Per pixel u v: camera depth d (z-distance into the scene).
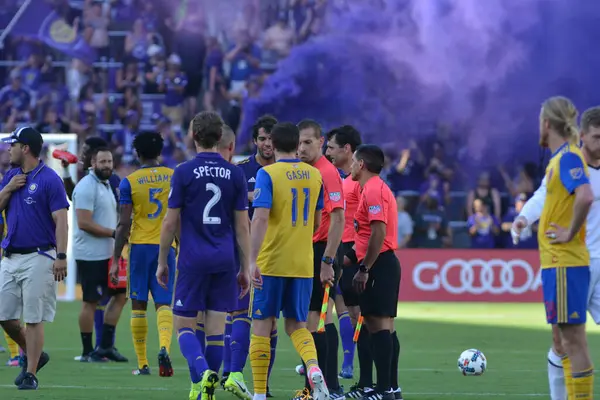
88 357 35.50
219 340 23.62
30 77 80.06
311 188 23.66
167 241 23.09
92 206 34.78
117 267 31.78
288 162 23.62
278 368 34.16
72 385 28.89
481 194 72.62
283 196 23.27
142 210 30.95
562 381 22.86
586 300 20.78
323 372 25.64
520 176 76.56
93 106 78.81
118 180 36.44
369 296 25.31
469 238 71.56
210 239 23.17
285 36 83.00
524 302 66.56
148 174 31.09
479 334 47.44
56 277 27.12
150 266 30.91
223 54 81.69
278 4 83.50
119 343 42.50
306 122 25.09
